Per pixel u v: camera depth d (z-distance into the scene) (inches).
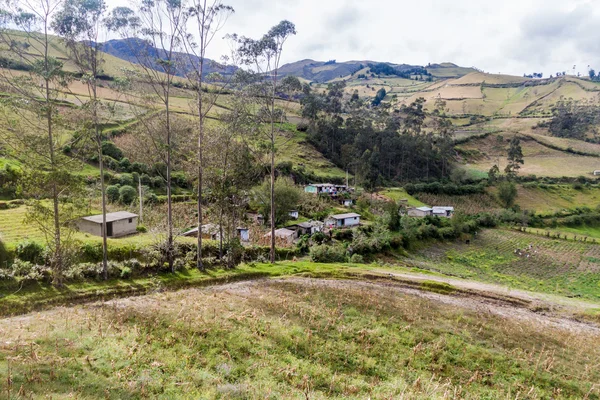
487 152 6328.7
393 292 1290.6
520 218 3941.9
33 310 1013.2
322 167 4638.3
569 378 782.5
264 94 1772.9
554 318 1249.4
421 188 4576.8
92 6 1183.6
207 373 604.7
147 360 625.6
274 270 1556.3
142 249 1408.7
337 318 940.6
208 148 1550.2
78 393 490.0
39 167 1104.8
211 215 1680.6
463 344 867.4
